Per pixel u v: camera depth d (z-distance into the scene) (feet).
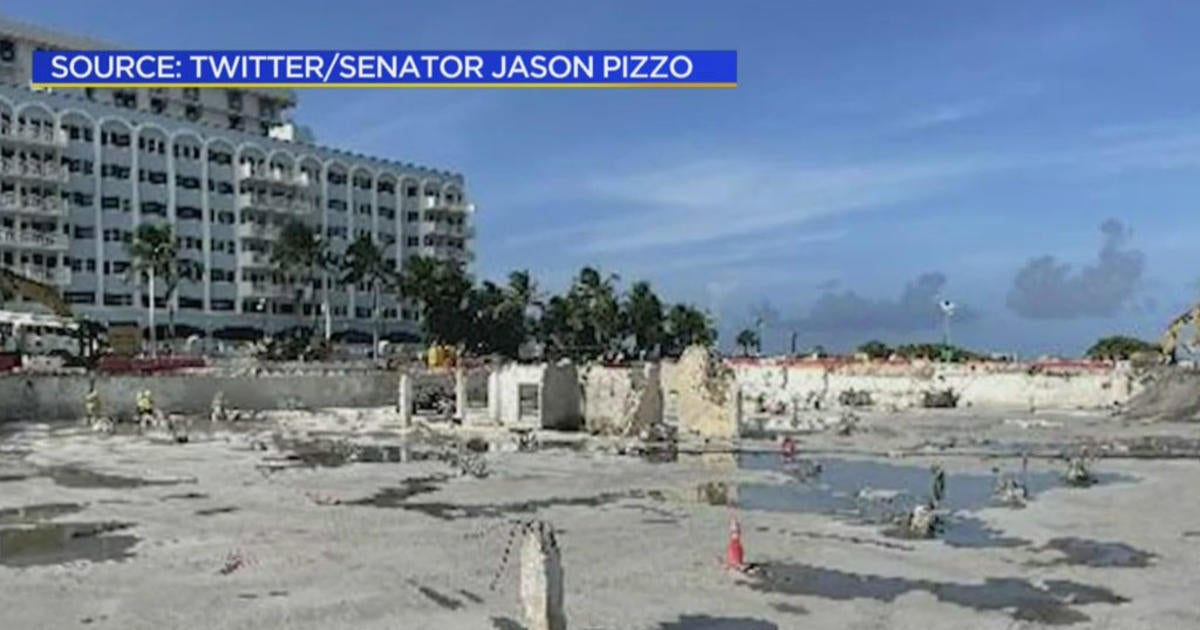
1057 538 85.15
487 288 485.56
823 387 300.61
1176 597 66.59
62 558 76.89
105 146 399.03
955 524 91.09
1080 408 253.85
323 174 469.98
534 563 53.72
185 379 218.38
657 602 64.85
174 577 70.95
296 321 453.17
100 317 392.06
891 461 137.59
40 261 376.07
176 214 419.13
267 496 106.32
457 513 96.58
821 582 70.08
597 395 180.24
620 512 97.09
